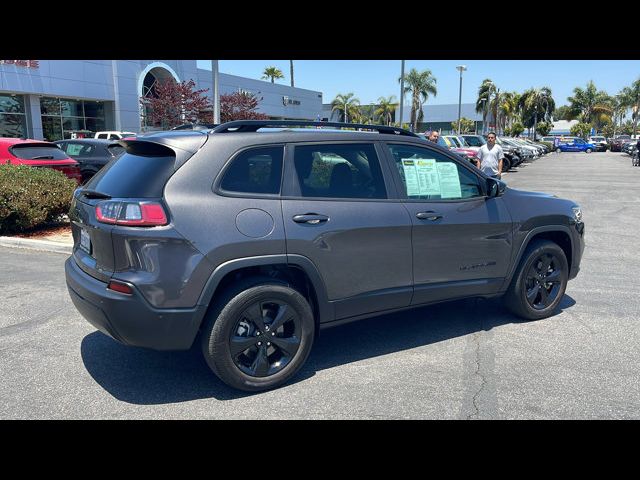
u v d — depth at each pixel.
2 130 25.86
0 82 24.86
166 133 3.87
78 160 15.05
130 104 31.50
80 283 3.69
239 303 3.60
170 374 4.08
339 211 3.97
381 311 4.31
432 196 4.52
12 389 3.82
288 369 3.87
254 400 3.68
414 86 52.81
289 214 3.76
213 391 3.81
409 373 4.10
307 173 3.95
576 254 5.48
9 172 8.95
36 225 9.59
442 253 4.51
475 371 4.13
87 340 4.73
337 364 4.27
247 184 3.70
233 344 3.63
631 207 14.18
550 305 5.37
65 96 28.11
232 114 22.06
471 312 5.56
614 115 87.44
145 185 3.52
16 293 6.04
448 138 23.09
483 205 4.77
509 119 74.19
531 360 4.34
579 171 29.12
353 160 4.19
